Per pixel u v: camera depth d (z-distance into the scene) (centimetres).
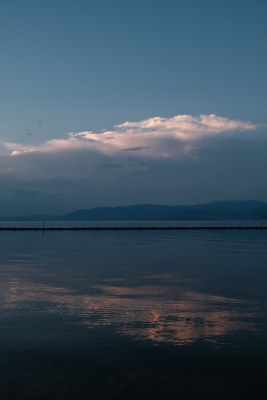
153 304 1947
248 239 8025
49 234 10606
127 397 969
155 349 1284
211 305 1923
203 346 1313
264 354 1240
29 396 972
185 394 984
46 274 2988
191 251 5088
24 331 1478
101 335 1430
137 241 7338
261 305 1923
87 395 977
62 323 1589
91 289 2355
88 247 5797
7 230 13675
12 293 2227
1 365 1155
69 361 1184
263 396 974
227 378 1072
